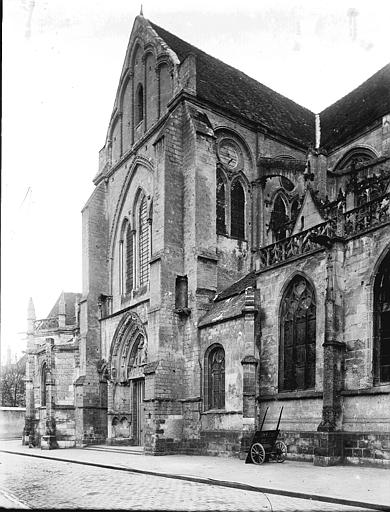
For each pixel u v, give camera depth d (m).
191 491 13.69
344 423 20.08
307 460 21.16
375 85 39.19
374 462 18.52
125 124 41.56
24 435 42.78
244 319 25.45
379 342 19.67
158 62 37.31
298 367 23.22
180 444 28.72
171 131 32.31
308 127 42.53
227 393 26.47
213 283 30.72
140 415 35.97
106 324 39.69
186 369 29.53
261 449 20.62
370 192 26.64
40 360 45.09
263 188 35.62
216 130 34.56
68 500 12.09
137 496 12.73
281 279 24.61
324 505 11.20
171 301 30.28
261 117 38.09
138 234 37.94
